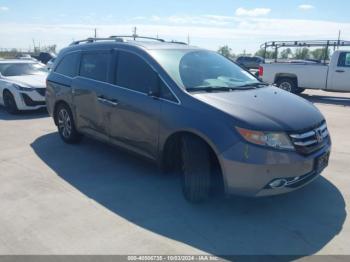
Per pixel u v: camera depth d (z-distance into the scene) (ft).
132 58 16.12
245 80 16.43
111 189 15.14
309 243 11.14
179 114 13.41
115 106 16.38
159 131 14.25
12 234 11.71
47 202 13.97
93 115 18.19
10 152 20.33
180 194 14.60
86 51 19.21
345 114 32.53
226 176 12.16
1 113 32.81
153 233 11.73
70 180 16.14
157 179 16.15
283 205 13.57
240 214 12.94
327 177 16.28
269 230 11.89
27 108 31.07
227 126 12.07
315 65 44.11
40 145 21.59
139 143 15.53
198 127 12.64
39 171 17.28
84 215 12.92
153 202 13.92
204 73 15.47
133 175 16.65
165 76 14.42
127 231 11.86
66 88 20.17
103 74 17.60
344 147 21.21
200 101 13.09
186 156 13.17
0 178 16.47
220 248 10.91
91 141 22.13
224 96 13.58
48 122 28.40
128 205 13.69
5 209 13.42
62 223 12.37
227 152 11.96
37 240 11.35
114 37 19.01
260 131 11.68
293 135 11.94
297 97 15.21
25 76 33.86
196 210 13.24
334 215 12.83
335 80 42.78
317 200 13.97
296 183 12.27
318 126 13.07
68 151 20.29
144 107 14.83
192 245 11.06
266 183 11.80
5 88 31.58
